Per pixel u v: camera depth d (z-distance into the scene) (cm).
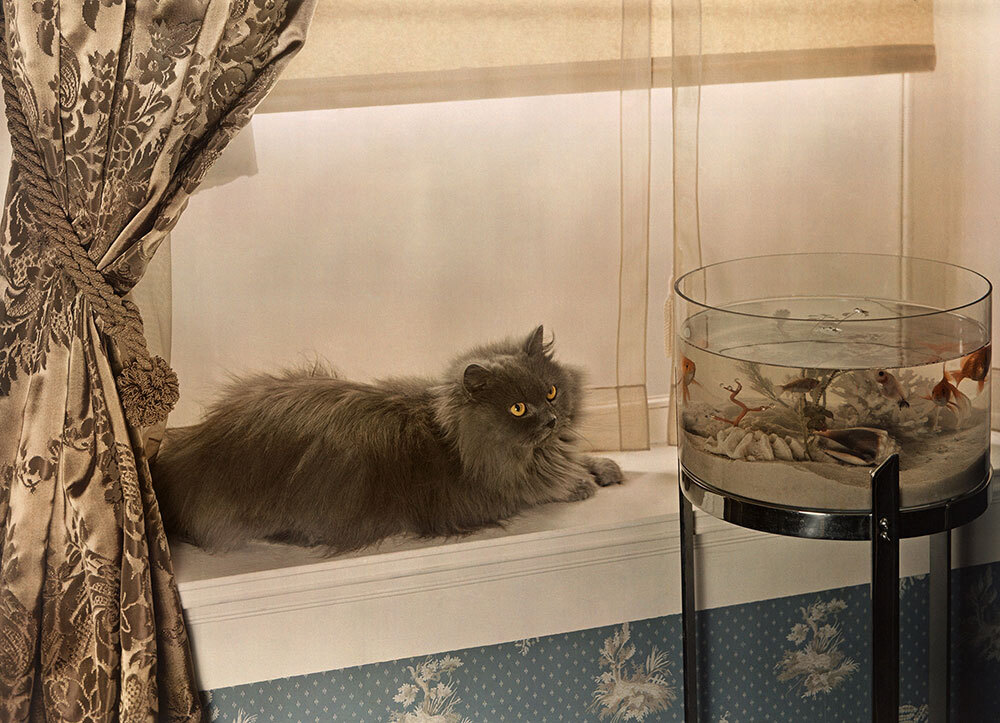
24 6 106
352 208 144
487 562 140
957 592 167
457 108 143
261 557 138
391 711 145
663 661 154
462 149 145
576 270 153
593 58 144
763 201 152
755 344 116
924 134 152
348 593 137
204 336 144
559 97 146
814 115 150
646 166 150
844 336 113
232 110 119
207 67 114
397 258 147
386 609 139
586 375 153
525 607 143
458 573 140
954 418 114
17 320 117
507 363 138
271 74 118
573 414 146
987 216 154
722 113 147
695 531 148
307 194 142
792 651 159
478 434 138
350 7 135
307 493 138
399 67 138
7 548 119
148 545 126
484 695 148
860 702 165
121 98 113
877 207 155
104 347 120
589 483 151
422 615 140
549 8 141
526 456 142
